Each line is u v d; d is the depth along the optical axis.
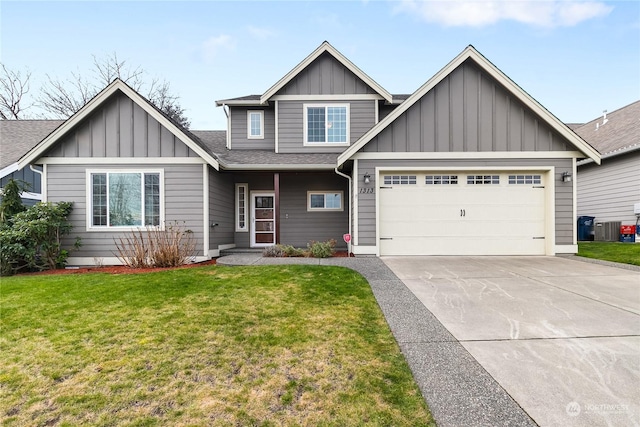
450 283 5.78
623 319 3.96
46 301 4.80
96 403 2.42
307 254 9.07
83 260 8.88
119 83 8.78
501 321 3.95
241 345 3.33
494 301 4.73
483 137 8.84
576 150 8.78
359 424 2.17
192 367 2.91
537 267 7.18
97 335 3.59
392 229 9.01
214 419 2.22
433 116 8.87
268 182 11.91
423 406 2.36
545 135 8.83
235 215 11.88
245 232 11.88
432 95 8.87
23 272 7.89
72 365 2.96
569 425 2.13
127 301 4.77
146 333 3.63
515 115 8.85
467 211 8.98
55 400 2.46
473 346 3.29
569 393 2.48
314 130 11.44
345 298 4.90
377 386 2.61
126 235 8.98
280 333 3.62
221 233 10.58
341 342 3.41
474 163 8.83
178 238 8.41
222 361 3.02
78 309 4.44
